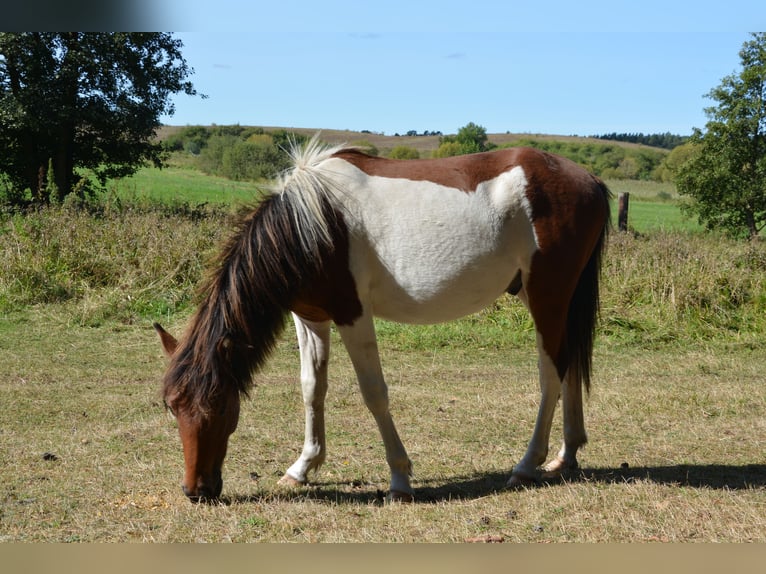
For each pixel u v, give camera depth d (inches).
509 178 176.2
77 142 828.0
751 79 762.2
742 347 365.4
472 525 150.6
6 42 698.2
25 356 333.4
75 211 530.9
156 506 165.2
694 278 413.1
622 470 190.9
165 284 435.8
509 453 211.5
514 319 402.9
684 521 148.6
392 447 171.3
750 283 416.2
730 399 268.2
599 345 374.0
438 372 321.4
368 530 148.5
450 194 171.9
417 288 171.8
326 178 166.7
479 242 172.4
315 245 162.2
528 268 179.3
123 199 724.7
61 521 155.9
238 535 146.6
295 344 374.6
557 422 246.5
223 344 154.2
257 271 160.7
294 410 259.1
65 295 425.4
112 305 409.1
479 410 258.2
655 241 487.2
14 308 407.8
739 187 776.3
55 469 191.9
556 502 162.6
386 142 2519.7
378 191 170.2
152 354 344.8
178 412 155.3
